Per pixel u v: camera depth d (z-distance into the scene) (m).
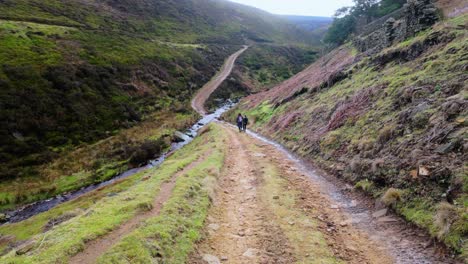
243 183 19.31
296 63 156.88
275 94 58.78
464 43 20.70
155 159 43.56
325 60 66.25
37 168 39.03
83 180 37.50
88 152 45.12
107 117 56.19
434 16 29.91
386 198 13.43
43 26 78.81
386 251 10.63
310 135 27.70
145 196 14.62
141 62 84.38
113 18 118.31
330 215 13.94
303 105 37.97
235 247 11.55
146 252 9.79
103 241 10.50
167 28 143.00
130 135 52.78
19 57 57.81
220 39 162.62
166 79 86.69
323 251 10.82
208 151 28.16
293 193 16.78
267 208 14.91
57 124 48.31
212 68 117.12
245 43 174.75
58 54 65.12
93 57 72.38
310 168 21.78
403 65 25.97
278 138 33.94
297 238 11.77
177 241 11.10
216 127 47.84
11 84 49.44
